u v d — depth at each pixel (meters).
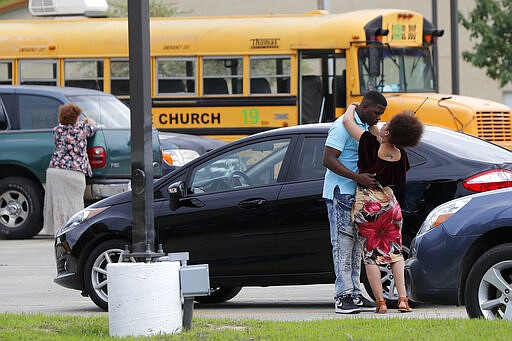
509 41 72.12
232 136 46.34
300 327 16.81
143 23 16.64
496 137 42.88
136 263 15.98
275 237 21.02
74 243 22.22
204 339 15.60
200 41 46.72
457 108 42.47
